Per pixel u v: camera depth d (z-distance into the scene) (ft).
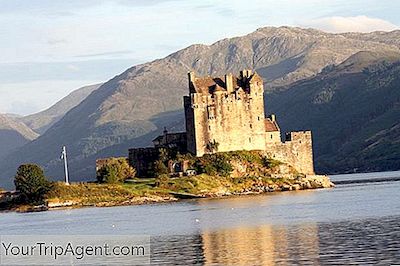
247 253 586.04
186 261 566.36
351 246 583.58
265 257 561.84
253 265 533.55
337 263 519.19
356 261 521.24
